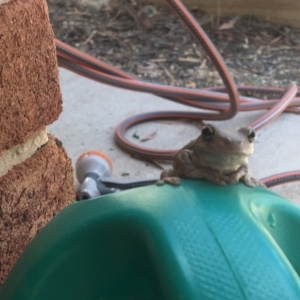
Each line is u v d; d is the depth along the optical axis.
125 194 0.46
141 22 1.39
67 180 0.60
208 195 0.45
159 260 0.43
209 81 1.09
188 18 0.81
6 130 0.52
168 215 0.44
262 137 0.83
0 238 0.54
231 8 1.36
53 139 0.58
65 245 0.45
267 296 0.41
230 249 0.43
